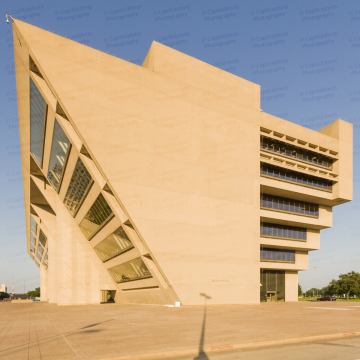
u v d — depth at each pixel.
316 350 8.41
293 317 16.98
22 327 13.86
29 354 7.70
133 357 7.39
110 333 11.00
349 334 10.95
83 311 23.22
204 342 9.08
